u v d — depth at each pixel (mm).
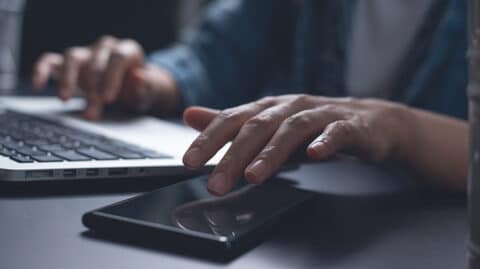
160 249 272
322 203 384
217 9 1101
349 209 370
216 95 1026
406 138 447
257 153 354
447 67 742
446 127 474
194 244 267
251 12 1080
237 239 270
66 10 1488
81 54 826
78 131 561
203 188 365
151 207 311
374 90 886
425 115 486
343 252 283
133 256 262
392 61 869
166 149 479
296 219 338
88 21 1501
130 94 854
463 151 455
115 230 284
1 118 620
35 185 386
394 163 454
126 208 304
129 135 561
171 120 865
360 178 471
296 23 1019
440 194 427
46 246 272
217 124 373
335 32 894
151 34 1521
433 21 814
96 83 759
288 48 1083
